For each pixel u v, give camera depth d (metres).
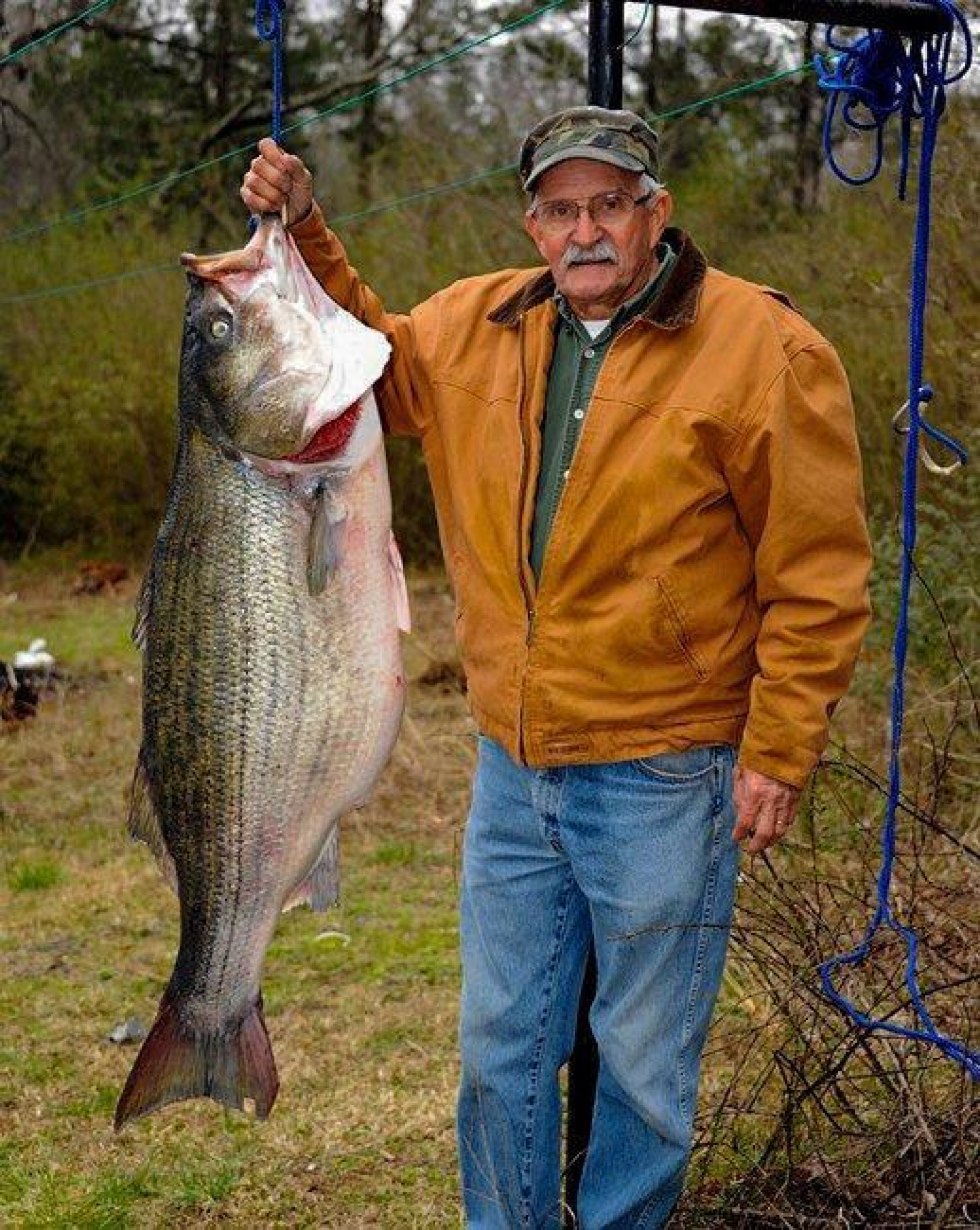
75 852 7.56
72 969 6.12
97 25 20.23
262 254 3.23
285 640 3.24
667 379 3.21
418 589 13.70
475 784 3.58
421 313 3.55
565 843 3.37
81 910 6.76
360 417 3.23
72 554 16.59
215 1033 3.33
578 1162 3.65
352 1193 4.36
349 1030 5.45
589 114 3.18
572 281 3.22
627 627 3.22
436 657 10.88
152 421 16.17
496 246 14.07
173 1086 3.33
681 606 3.22
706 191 12.75
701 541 3.21
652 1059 3.35
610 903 3.32
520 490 3.31
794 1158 3.91
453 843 7.47
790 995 3.79
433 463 3.54
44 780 8.73
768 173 12.84
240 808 3.28
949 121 7.82
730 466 3.17
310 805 3.30
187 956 3.35
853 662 3.22
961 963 4.11
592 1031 3.49
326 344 3.21
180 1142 4.69
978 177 7.88
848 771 4.89
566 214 3.23
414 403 3.53
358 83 18.92
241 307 3.19
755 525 3.25
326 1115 4.80
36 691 10.27
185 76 21.72
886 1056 4.14
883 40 3.52
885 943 4.00
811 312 9.83
